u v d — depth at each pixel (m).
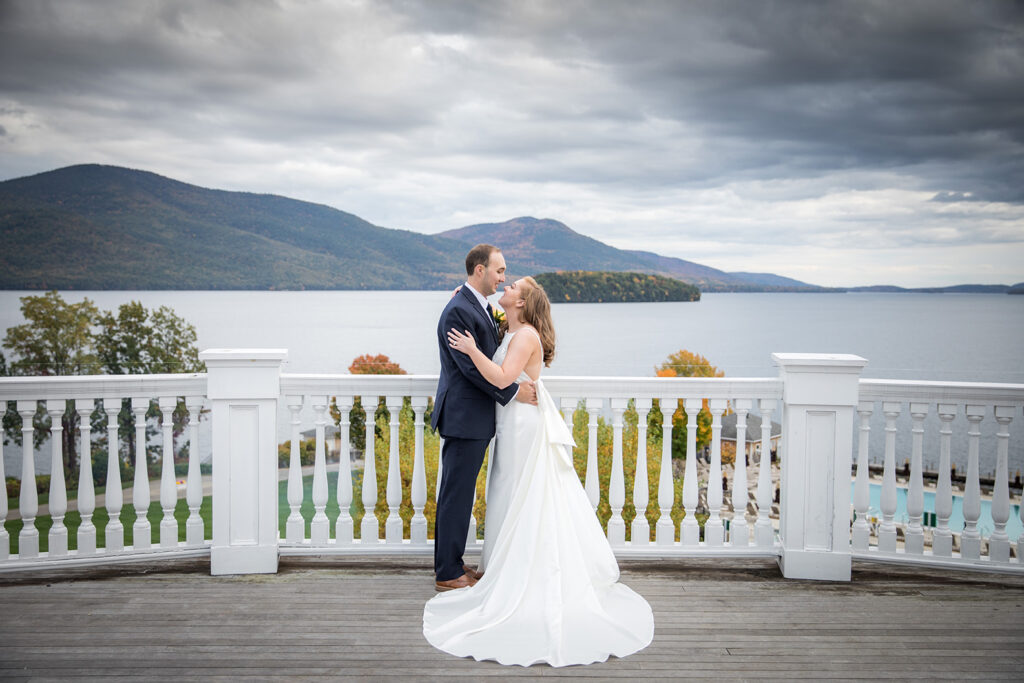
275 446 3.60
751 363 138.50
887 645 2.87
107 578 3.53
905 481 34.78
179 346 52.44
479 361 3.13
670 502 3.87
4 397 3.52
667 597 3.37
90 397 3.63
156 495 26.20
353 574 3.62
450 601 3.16
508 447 3.30
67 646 2.78
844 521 3.57
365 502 3.91
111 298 164.00
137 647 2.78
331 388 3.81
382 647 2.81
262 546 3.62
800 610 3.22
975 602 3.33
